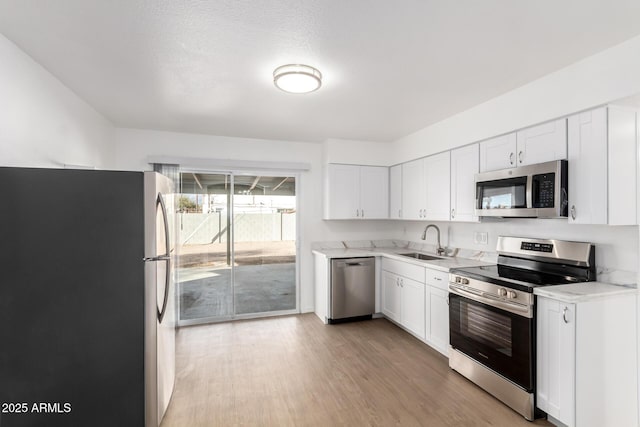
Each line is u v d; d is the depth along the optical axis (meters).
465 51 1.93
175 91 2.56
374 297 4.05
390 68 2.15
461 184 3.10
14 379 1.68
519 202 2.42
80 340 1.75
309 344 3.29
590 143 2.01
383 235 4.77
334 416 2.12
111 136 3.48
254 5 1.50
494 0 1.46
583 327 1.87
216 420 2.08
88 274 1.76
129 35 1.75
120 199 1.79
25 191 1.69
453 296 2.72
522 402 2.10
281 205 4.32
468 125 2.97
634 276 2.05
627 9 1.52
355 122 3.41
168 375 2.20
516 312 2.15
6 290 1.67
